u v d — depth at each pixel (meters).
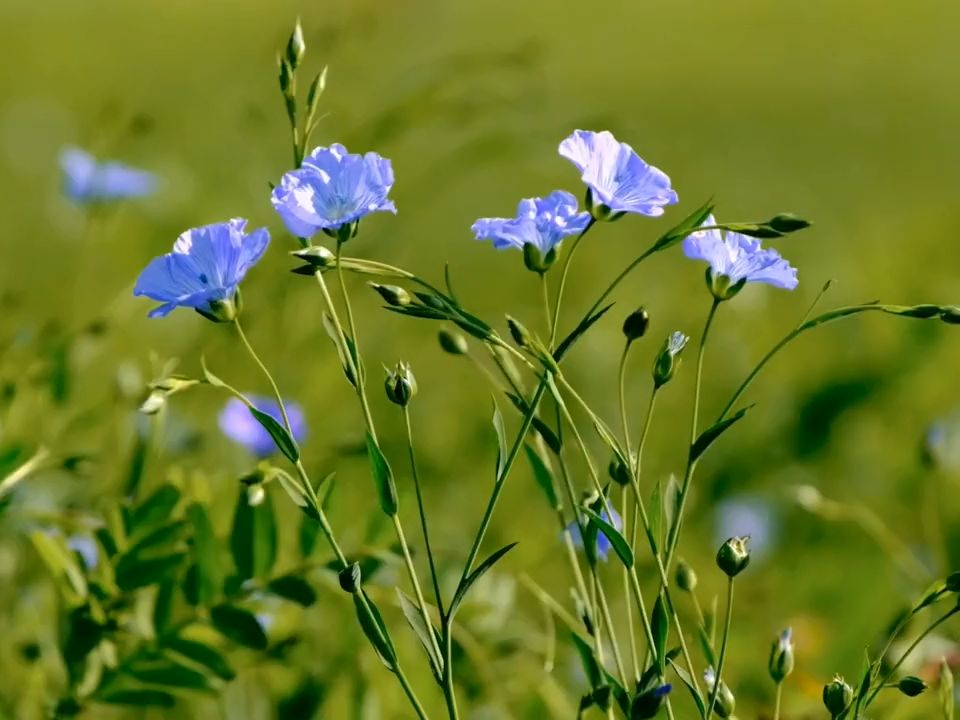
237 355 1.34
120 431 1.21
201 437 1.28
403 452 1.45
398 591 1.01
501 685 1.18
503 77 1.40
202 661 1.11
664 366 1.03
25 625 1.18
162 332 1.52
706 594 1.28
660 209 1.03
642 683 1.01
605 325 1.90
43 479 1.23
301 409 1.31
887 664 1.15
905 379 1.68
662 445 1.62
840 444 1.60
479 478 1.49
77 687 1.11
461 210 2.70
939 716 1.14
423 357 1.77
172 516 1.13
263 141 1.65
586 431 1.63
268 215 1.58
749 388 1.75
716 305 1.04
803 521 1.49
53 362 1.21
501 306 1.99
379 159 1.02
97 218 1.39
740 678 1.22
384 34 2.70
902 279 2.01
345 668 1.17
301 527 1.13
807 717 1.14
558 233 1.03
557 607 1.11
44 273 1.86
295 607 1.18
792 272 1.04
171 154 1.93
